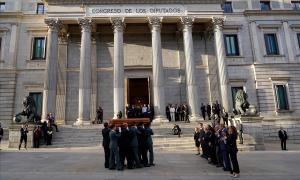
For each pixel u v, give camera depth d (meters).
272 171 13.50
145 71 39.53
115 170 13.58
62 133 28.66
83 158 18.20
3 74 38.66
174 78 39.28
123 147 14.06
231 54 41.41
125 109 34.16
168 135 27.98
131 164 14.08
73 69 38.75
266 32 42.62
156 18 35.31
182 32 38.50
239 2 43.28
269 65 41.16
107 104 38.25
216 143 15.00
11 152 21.86
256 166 15.11
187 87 34.31
